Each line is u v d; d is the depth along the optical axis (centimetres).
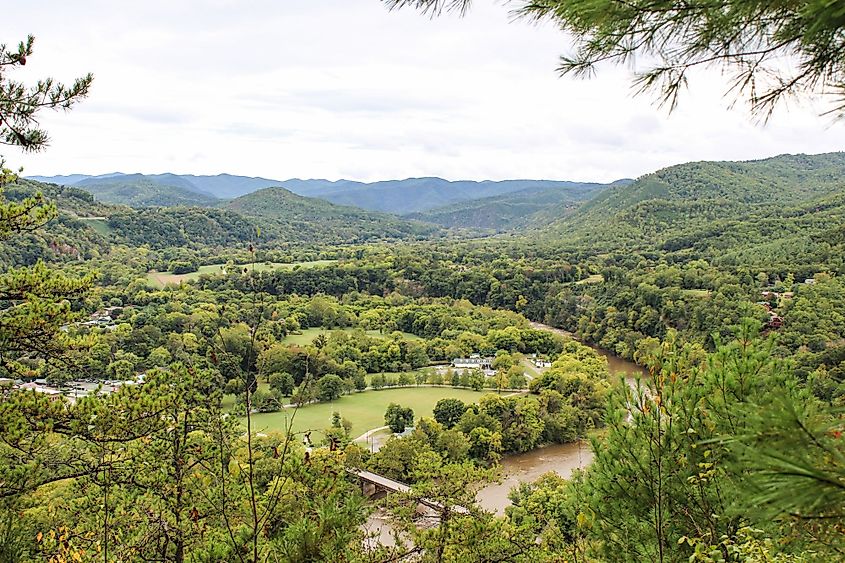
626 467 575
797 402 209
